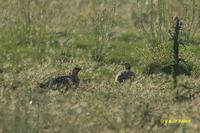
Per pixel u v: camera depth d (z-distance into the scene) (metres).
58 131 30.48
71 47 50.34
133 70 44.03
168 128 31.12
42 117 31.59
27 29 53.09
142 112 32.34
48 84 38.47
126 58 47.00
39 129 30.03
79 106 34.38
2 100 35.12
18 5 55.06
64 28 56.97
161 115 32.53
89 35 54.44
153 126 31.27
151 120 32.00
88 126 31.19
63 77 38.69
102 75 42.72
